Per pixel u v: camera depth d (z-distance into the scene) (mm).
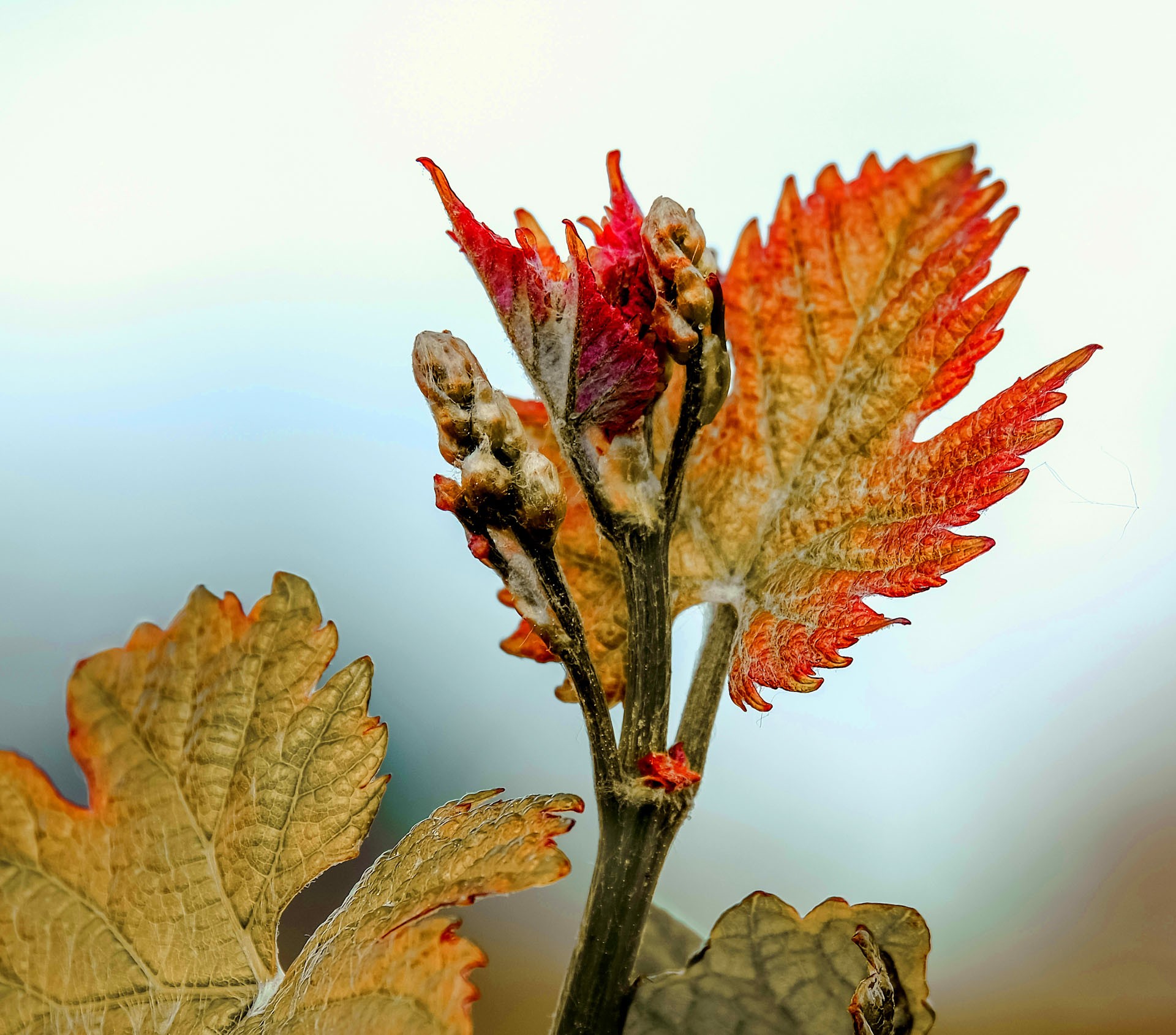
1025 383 279
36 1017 274
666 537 278
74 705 280
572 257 273
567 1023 271
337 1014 264
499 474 268
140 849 281
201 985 280
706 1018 275
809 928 278
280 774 284
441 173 273
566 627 272
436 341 270
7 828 277
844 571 282
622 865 272
